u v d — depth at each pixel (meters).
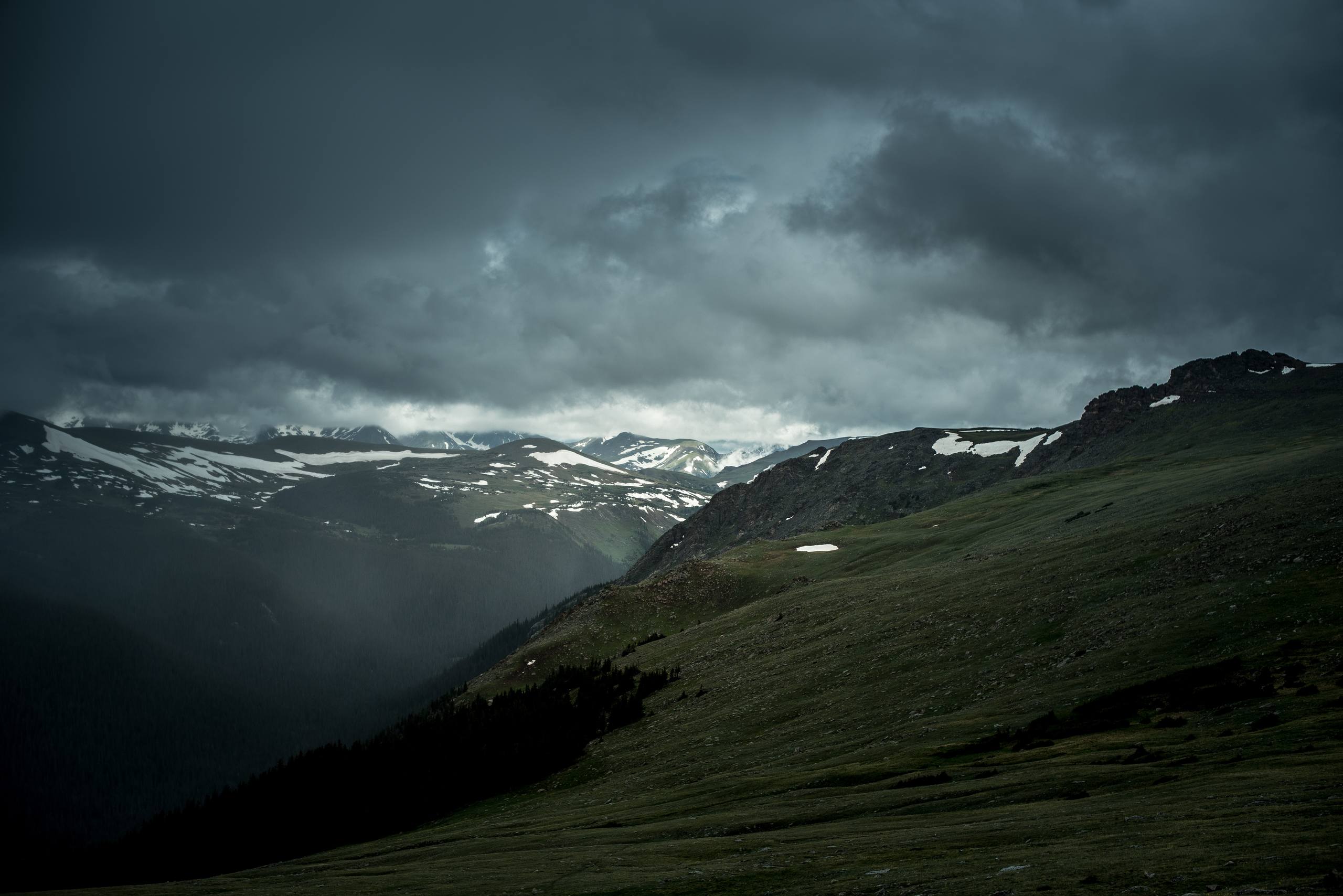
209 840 113.88
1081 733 45.09
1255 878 18.19
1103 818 27.73
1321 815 22.91
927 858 26.80
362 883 39.81
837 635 97.25
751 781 52.94
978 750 47.00
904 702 65.38
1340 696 38.16
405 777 106.44
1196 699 44.31
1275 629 50.88
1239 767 31.58
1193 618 57.84
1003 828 29.03
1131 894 18.66
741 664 106.12
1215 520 83.12
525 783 94.25
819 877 26.81
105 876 119.00
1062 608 73.88
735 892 26.69
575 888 30.95
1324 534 65.31
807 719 70.94
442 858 51.97
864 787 44.25
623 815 54.28
